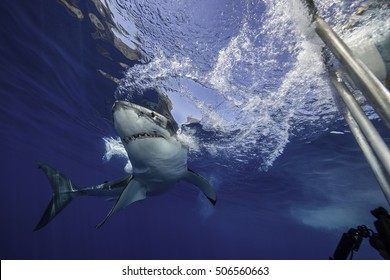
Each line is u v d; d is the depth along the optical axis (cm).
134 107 460
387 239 161
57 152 2973
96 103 1417
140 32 780
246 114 996
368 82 145
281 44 610
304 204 2283
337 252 235
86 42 970
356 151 1193
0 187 9588
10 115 2158
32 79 1425
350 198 1844
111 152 2277
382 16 434
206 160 1705
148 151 514
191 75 838
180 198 3447
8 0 919
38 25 991
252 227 5084
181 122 1110
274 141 1244
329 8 483
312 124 1035
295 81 745
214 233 9606
